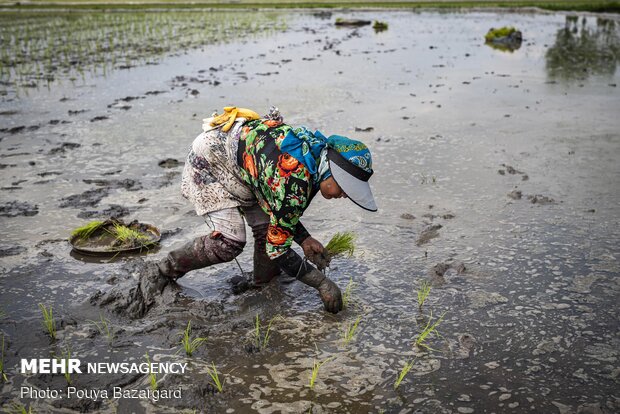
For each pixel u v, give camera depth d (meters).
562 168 6.88
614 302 4.14
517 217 5.52
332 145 3.60
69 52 16.47
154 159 7.22
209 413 3.13
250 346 3.66
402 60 15.11
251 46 17.78
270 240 3.82
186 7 33.81
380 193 6.16
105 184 6.38
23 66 14.07
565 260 4.71
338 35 20.86
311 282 3.98
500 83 12.11
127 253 4.87
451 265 4.65
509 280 4.44
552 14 29.03
